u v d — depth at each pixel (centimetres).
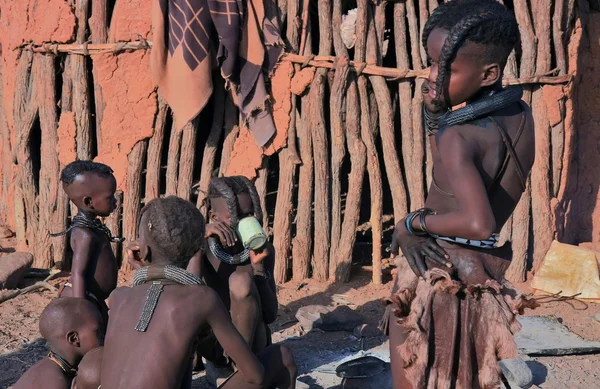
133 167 700
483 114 283
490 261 301
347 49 687
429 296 298
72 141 710
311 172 692
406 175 692
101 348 365
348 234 689
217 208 446
